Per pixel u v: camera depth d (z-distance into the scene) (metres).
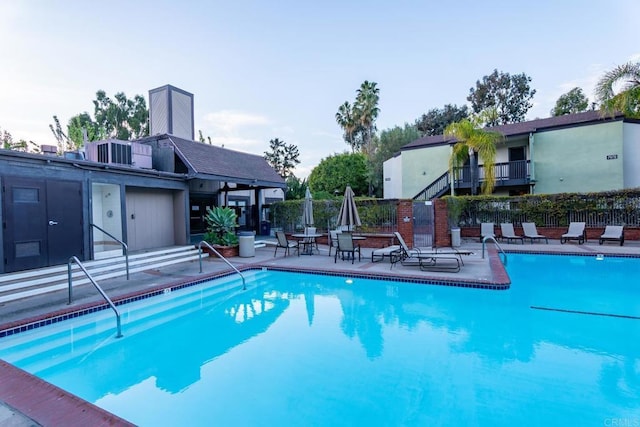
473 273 8.66
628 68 15.12
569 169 19.03
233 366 4.48
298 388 3.86
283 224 17.72
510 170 20.19
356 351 4.82
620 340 5.01
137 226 11.97
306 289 8.59
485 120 20.48
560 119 20.56
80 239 9.38
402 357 4.57
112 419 2.23
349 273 9.12
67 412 2.32
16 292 6.93
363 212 14.70
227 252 12.17
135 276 8.96
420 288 8.09
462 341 5.09
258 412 3.43
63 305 6.39
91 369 4.61
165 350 5.16
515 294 7.50
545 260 11.58
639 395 3.54
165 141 13.62
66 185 9.06
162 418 3.37
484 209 16.83
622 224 14.52
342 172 31.50
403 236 13.73
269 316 6.59
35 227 8.38
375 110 38.28
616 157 17.80
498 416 3.23
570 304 6.78
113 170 10.32
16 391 2.64
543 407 3.36
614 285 8.28
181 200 13.20
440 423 3.15
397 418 3.25
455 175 21.06
